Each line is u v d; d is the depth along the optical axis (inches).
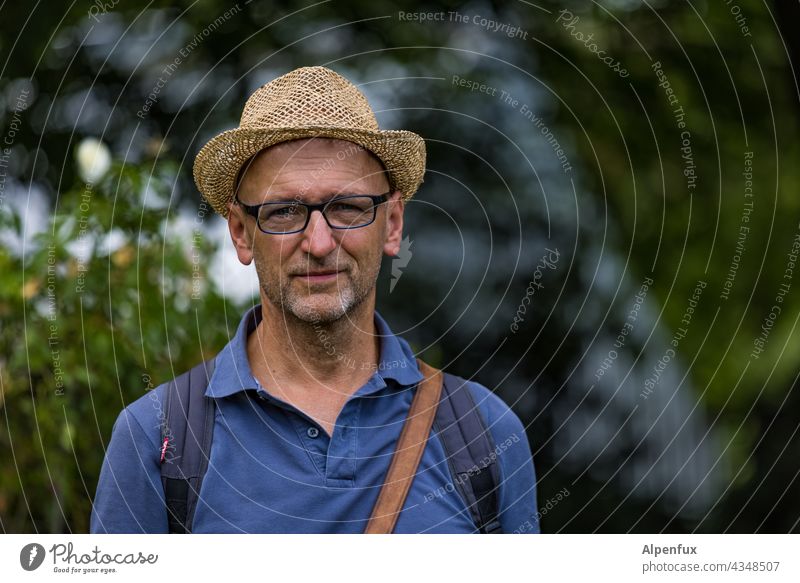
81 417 125.2
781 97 197.2
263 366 86.8
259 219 83.0
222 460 82.7
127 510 82.8
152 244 133.6
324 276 81.8
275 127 81.7
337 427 83.5
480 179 189.3
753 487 157.3
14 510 122.4
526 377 193.3
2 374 122.7
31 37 162.1
